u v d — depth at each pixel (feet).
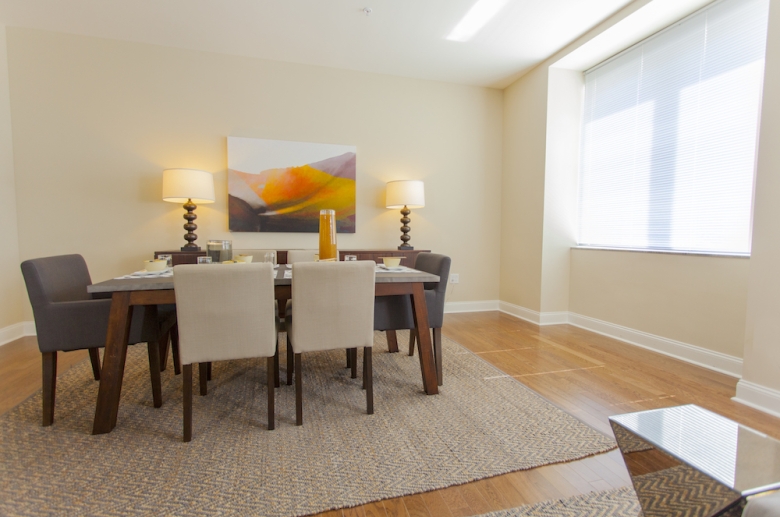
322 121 12.51
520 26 10.06
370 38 10.71
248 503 4.08
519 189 13.38
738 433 3.67
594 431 5.65
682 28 9.15
